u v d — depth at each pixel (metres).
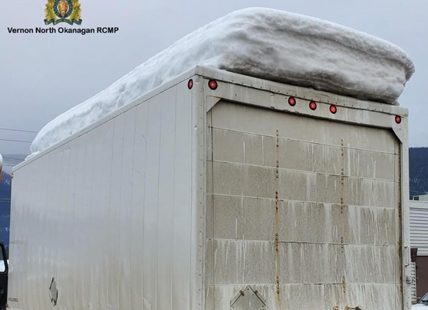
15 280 7.43
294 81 4.27
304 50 4.29
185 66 4.34
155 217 4.11
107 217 4.91
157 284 4.01
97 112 5.79
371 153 4.62
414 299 29.27
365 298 4.39
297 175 4.18
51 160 6.44
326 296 4.19
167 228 3.93
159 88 4.21
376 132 4.68
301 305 4.05
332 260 4.27
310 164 4.27
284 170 4.12
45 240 6.43
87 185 5.40
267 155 4.06
